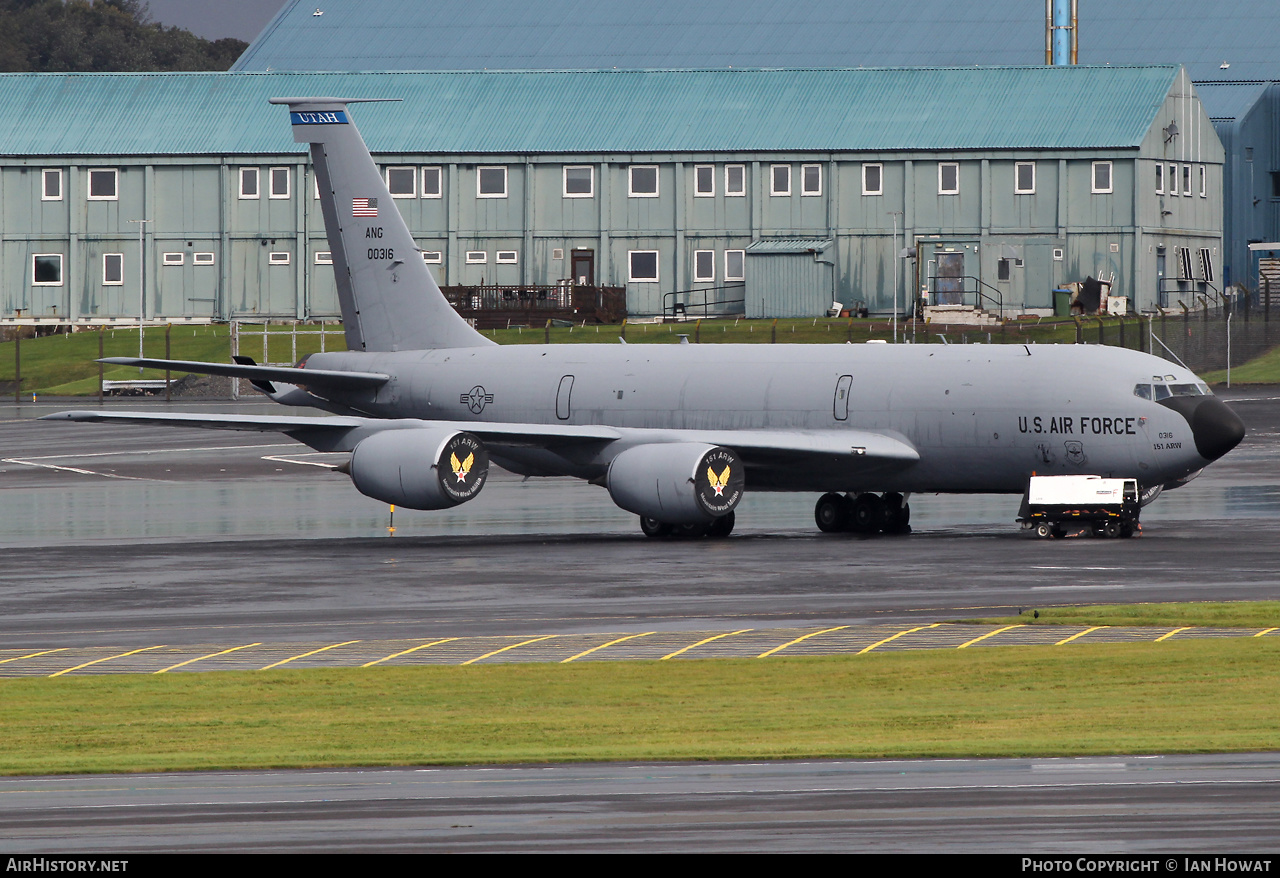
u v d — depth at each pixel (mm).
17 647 128500
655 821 73812
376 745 94938
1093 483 190875
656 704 106250
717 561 176000
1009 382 198375
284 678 115500
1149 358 198500
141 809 77875
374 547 195500
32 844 71000
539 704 106688
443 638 130625
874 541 193875
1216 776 82312
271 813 76562
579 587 158000
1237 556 172000
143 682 114375
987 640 125938
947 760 87688
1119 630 129000
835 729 97875
